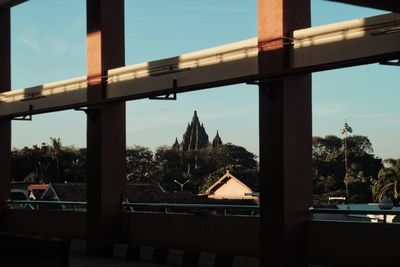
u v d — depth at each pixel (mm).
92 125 13836
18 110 16797
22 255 7848
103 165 13578
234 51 10430
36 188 54156
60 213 15734
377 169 62500
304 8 9766
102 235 13492
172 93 11758
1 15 18266
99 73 13516
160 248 12141
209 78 10914
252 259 10312
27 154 83750
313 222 9844
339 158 63031
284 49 9461
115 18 13742
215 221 11664
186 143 126125
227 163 87250
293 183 9734
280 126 9664
